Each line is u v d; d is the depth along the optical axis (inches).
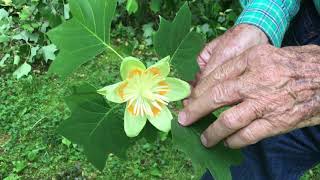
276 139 16.6
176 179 29.6
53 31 9.7
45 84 36.0
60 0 36.1
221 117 10.6
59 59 9.7
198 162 10.4
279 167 16.9
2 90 35.2
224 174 10.6
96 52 10.0
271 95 10.6
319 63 10.9
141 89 9.8
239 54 12.2
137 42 40.6
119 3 42.0
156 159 30.4
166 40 10.2
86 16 9.9
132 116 10.0
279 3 14.7
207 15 43.3
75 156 30.5
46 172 29.8
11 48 39.1
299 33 16.5
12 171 29.8
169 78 9.9
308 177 29.5
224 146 10.9
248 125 10.7
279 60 10.8
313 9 16.1
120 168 29.6
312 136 16.3
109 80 36.0
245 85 10.6
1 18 40.2
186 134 10.6
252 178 16.8
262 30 14.0
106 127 10.2
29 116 33.1
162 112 10.2
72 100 10.1
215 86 10.8
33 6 38.9
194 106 10.7
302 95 10.7
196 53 10.2
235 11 42.6
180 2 41.3
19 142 31.5
